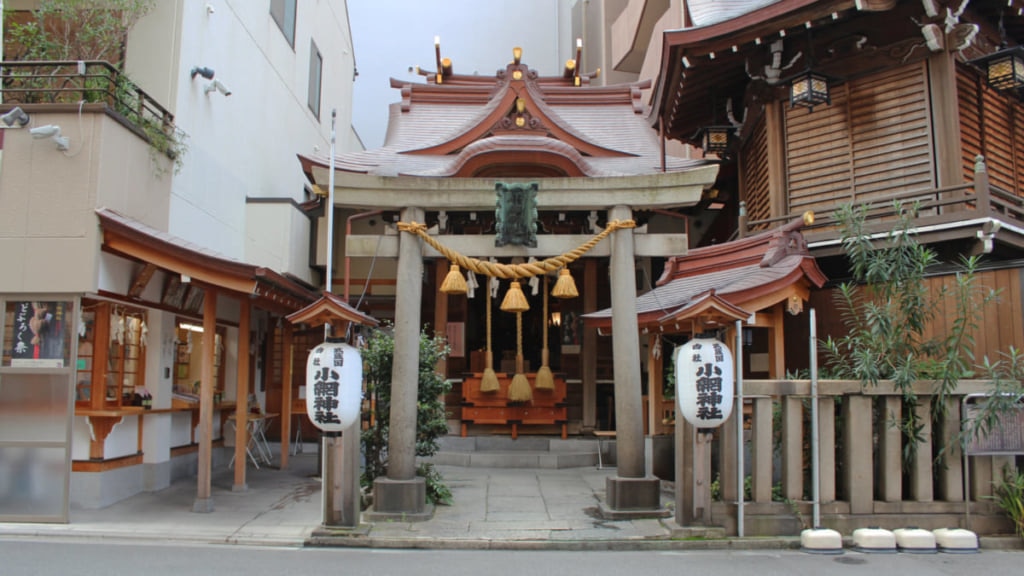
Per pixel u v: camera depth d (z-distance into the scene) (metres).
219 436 12.57
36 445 8.11
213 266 8.46
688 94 13.02
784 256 10.05
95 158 8.46
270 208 14.07
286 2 16.58
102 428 8.95
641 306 10.96
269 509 8.96
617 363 8.89
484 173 13.47
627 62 23.09
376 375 9.44
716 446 9.71
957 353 7.86
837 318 10.96
